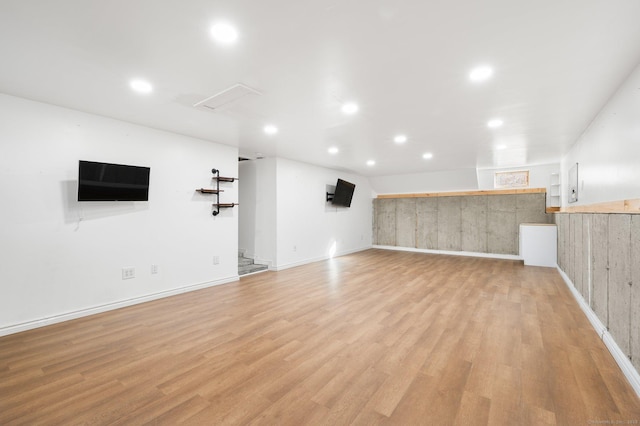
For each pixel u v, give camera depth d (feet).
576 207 15.17
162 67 7.61
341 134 14.17
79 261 11.03
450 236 27.81
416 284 16.05
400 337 9.30
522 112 10.95
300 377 7.07
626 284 7.39
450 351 8.36
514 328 9.98
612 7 5.23
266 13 5.44
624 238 7.55
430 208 28.91
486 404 6.05
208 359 7.94
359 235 29.89
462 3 5.16
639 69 7.40
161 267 13.50
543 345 8.71
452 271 19.57
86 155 11.20
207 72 7.87
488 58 7.13
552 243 21.01
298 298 13.44
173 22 5.72
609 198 9.91
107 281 11.75
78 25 5.80
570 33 6.06
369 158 20.40
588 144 12.75
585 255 11.68
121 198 11.76
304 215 22.31
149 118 11.84
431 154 18.89
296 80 8.34
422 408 5.94
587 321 10.59
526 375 7.12
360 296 13.78
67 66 7.55
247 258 21.11
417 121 12.06
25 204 9.88
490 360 7.86
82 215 11.11
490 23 5.74
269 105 10.30
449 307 12.18
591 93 9.21
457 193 27.37
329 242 25.17
